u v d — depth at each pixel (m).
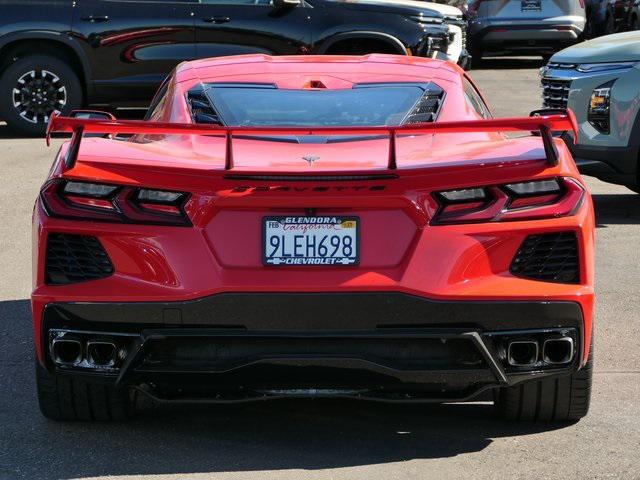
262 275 4.33
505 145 4.80
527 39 20.47
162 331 4.35
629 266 8.06
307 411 5.20
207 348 4.38
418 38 14.55
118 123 4.20
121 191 4.43
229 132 4.14
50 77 14.46
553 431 4.90
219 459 4.57
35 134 14.62
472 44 20.84
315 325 4.32
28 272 7.89
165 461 4.55
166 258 4.36
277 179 4.32
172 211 4.40
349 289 4.30
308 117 5.34
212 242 4.37
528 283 4.39
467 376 4.41
